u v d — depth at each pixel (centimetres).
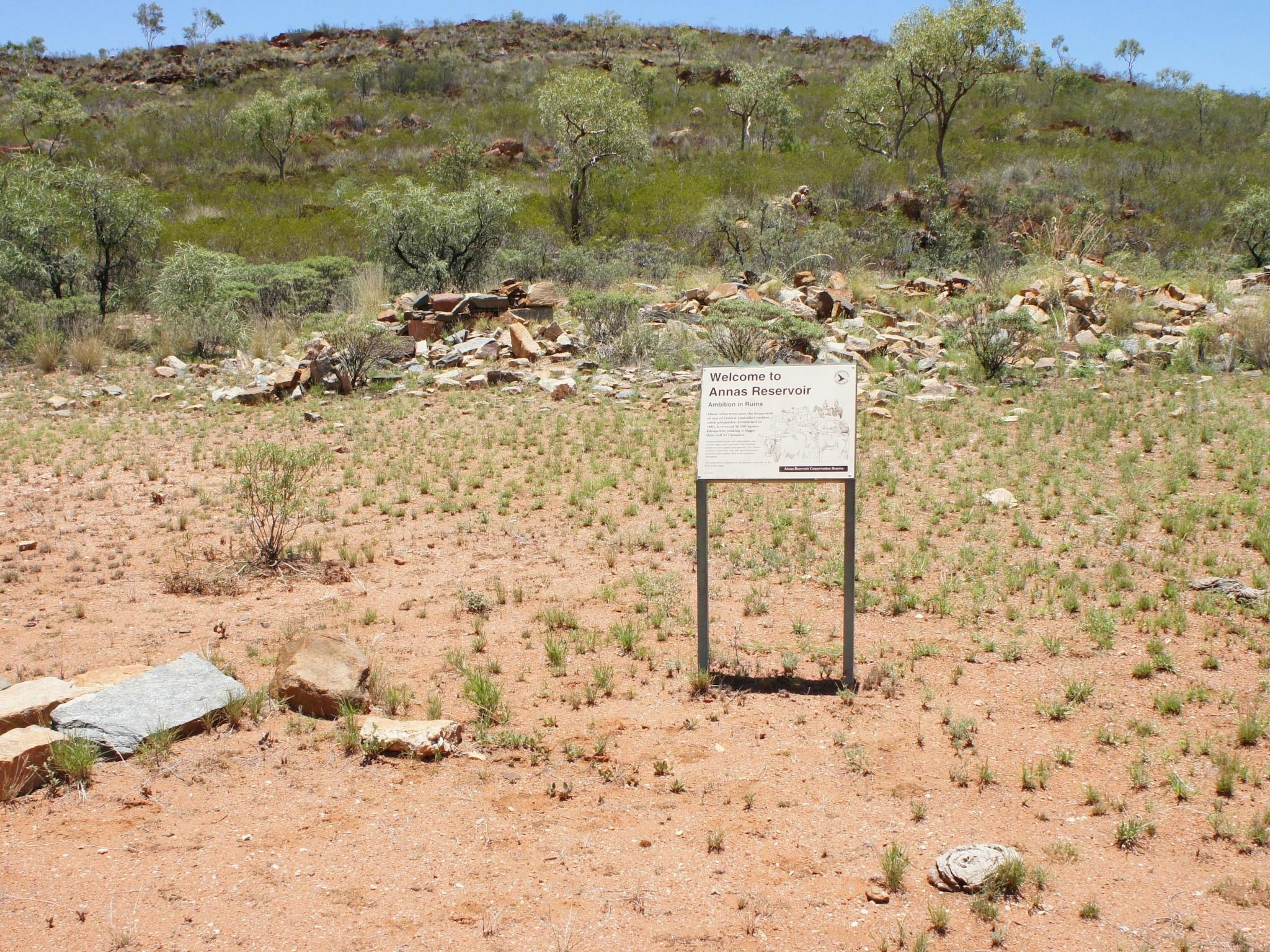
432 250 2161
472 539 790
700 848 391
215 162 3931
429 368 1491
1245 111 4747
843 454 509
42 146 4053
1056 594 643
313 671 507
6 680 529
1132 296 1705
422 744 459
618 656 574
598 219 3130
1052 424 1032
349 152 4100
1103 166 3681
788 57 6062
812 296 1673
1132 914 349
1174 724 487
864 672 549
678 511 844
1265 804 417
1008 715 499
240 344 1720
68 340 1702
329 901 356
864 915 351
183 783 436
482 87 5122
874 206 3195
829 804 423
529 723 495
